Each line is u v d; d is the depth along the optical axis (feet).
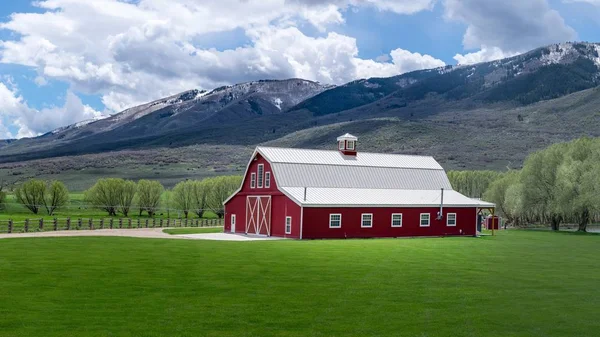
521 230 236.02
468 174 417.69
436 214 183.01
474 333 46.29
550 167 242.99
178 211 331.57
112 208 329.72
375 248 121.19
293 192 168.04
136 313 50.72
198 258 91.56
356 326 47.85
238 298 58.13
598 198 217.36
